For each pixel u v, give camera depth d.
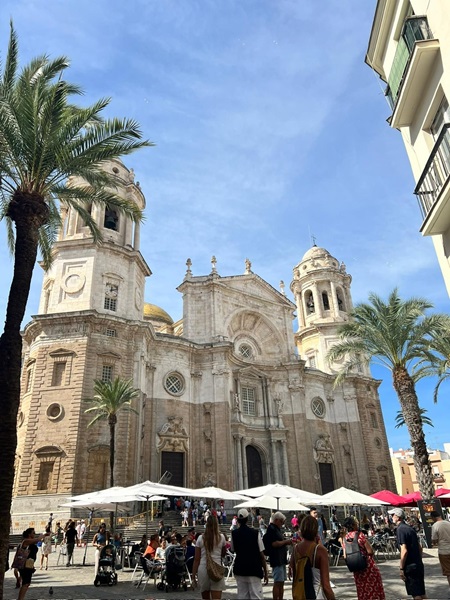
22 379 39.78
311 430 54.19
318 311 63.38
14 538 29.83
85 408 35.44
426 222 14.58
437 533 10.76
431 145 15.47
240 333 54.81
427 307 28.59
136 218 21.88
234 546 8.44
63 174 18.55
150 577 17.12
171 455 42.09
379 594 9.03
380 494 28.59
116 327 39.59
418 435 25.94
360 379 59.44
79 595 14.02
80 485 33.31
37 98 17.70
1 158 17.33
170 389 44.41
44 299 43.84
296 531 22.06
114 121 19.09
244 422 48.66
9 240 23.56
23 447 34.78
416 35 14.45
